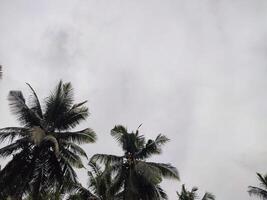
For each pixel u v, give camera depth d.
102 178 29.33
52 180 27.45
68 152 28.39
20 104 28.16
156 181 27.47
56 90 29.73
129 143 30.86
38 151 26.98
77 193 29.22
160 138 30.84
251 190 39.81
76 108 29.61
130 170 29.45
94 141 28.67
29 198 27.64
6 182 26.55
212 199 35.34
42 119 28.75
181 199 35.53
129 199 27.73
